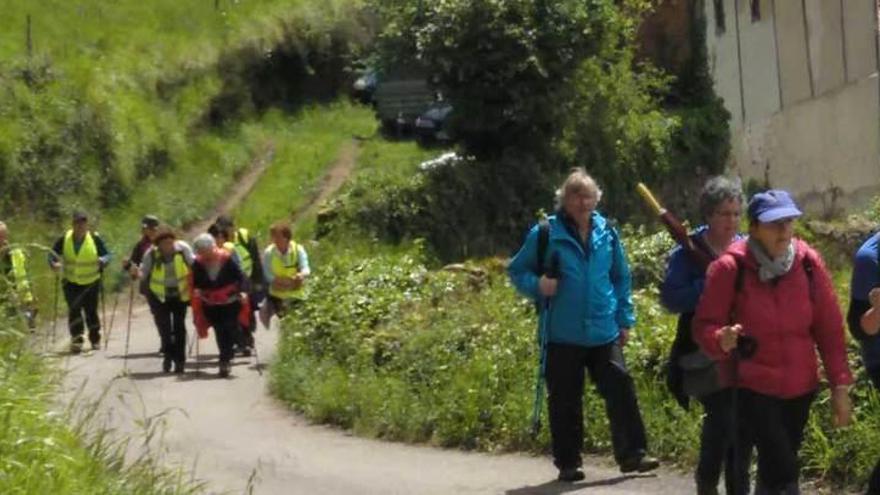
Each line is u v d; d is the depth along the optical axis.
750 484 14.46
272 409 22.80
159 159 51.25
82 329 24.59
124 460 13.95
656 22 55.16
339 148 57.94
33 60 50.25
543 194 44.78
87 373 23.61
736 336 12.11
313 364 23.62
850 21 42.25
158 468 15.01
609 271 16.08
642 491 15.54
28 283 15.45
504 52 44.62
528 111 45.12
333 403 21.48
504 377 19.52
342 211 42.75
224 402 23.61
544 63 44.84
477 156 45.94
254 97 61.22
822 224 29.88
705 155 51.38
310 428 21.05
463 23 44.62
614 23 46.38
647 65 50.25
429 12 44.94
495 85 44.88
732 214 13.48
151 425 17.92
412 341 21.70
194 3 63.41
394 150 57.41
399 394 20.50
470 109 45.22
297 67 63.34
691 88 54.78
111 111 49.69
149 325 34.97
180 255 27.25
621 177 47.91
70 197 45.78
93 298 29.77
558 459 16.17
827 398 15.52
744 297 12.19
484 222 44.00
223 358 26.73
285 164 55.34
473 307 22.28
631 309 16.31
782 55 47.84
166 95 56.44
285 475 17.20
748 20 50.69
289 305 28.27
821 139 44.69
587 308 15.85
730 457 13.08
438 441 19.39
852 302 12.89
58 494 11.84
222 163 53.72
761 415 12.21
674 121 50.41
